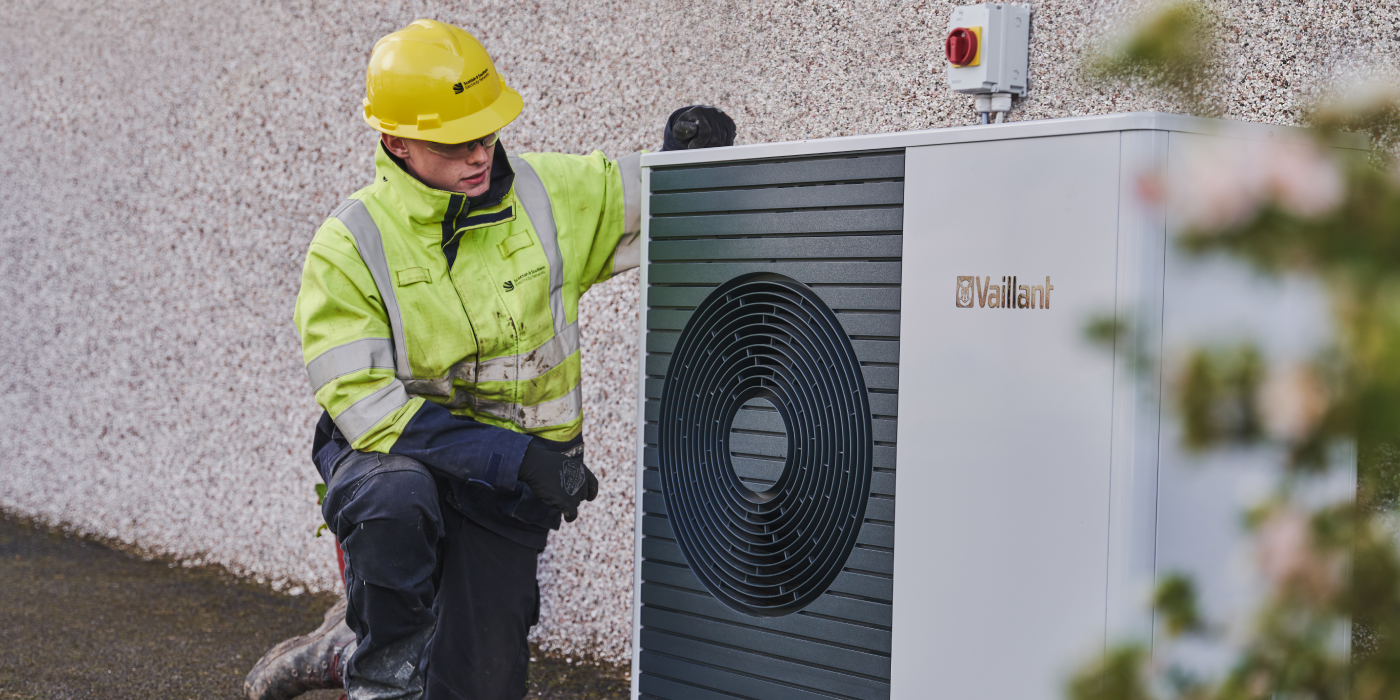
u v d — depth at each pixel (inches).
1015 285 63.1
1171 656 39.7
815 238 72.8
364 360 81.5
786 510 75.9
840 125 113.7
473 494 86.9
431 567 82.8
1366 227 32.2
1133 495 59.0
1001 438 64.1
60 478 204.5
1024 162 62.4
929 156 66.4
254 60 169.2
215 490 179.3
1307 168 32.9
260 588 167.0
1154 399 58.0
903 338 68.1
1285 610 35.6
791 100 117.4
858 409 71.4
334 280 82.0
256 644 139.6
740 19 121.1
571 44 135.5
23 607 155.6
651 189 82.0
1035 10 98.7
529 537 90.1
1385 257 32.0
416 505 80.7
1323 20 83.2
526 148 140.8
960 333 65.5
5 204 211.3
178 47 179.9
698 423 80.8
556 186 89.5
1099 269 59.6
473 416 90.4
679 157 79.8
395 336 84.0
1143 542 59.3
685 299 80.7
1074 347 60.7
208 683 125.3
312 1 161.2
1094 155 59.7
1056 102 97.7
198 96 177.6
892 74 109.7
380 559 80.7
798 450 75.4
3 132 210.5
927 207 66.6
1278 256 33.3
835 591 72.8
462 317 84.7
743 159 76.2
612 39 131.8
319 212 162.9
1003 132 63.2
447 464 81.1
